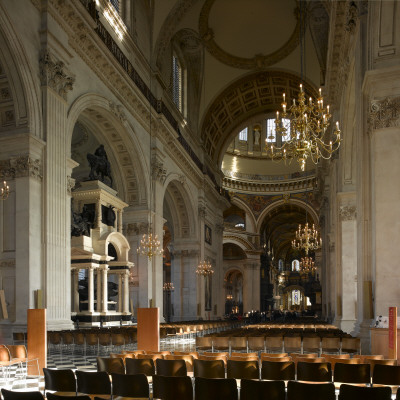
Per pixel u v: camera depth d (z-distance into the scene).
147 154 23.94
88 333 13.12
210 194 37.12
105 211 21.02
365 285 11.52
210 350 13.27
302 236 33.44
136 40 23.12
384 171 10.97
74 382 6.26
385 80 11.18
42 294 13.77
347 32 14.78
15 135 13.77
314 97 33.25
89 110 19.92
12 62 13.71
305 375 6.78
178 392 5.76
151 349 11.12
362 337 11.21
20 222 13.65
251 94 37.00
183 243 32.25
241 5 29.36
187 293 31.77
